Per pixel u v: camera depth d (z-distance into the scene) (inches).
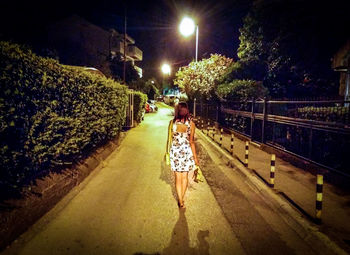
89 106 255.1
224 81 685.3
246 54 632.4
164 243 136.7
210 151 399.5
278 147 342.0
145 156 348.2
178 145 179.6
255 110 423.2
